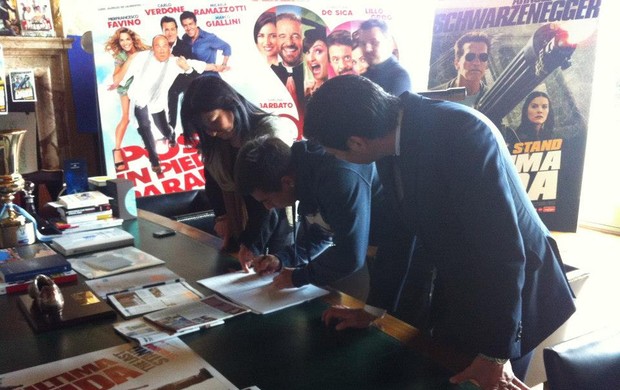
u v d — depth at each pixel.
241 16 3.66
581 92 3.98
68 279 1.62
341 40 3.91
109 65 3.38
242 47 3.69
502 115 4.15
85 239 2.03
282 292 1.52
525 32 4.02
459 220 1.17
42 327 1.30
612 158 4.51
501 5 4.04
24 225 1.99
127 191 2.39
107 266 1.75
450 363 1.13
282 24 3.76
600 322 2.99
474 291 1.14
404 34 4.14
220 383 1.05
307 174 1.41
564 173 4.11
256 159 1.40
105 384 1.05
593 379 1.04
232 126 1.90
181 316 1.35
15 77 3.34
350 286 2.00
